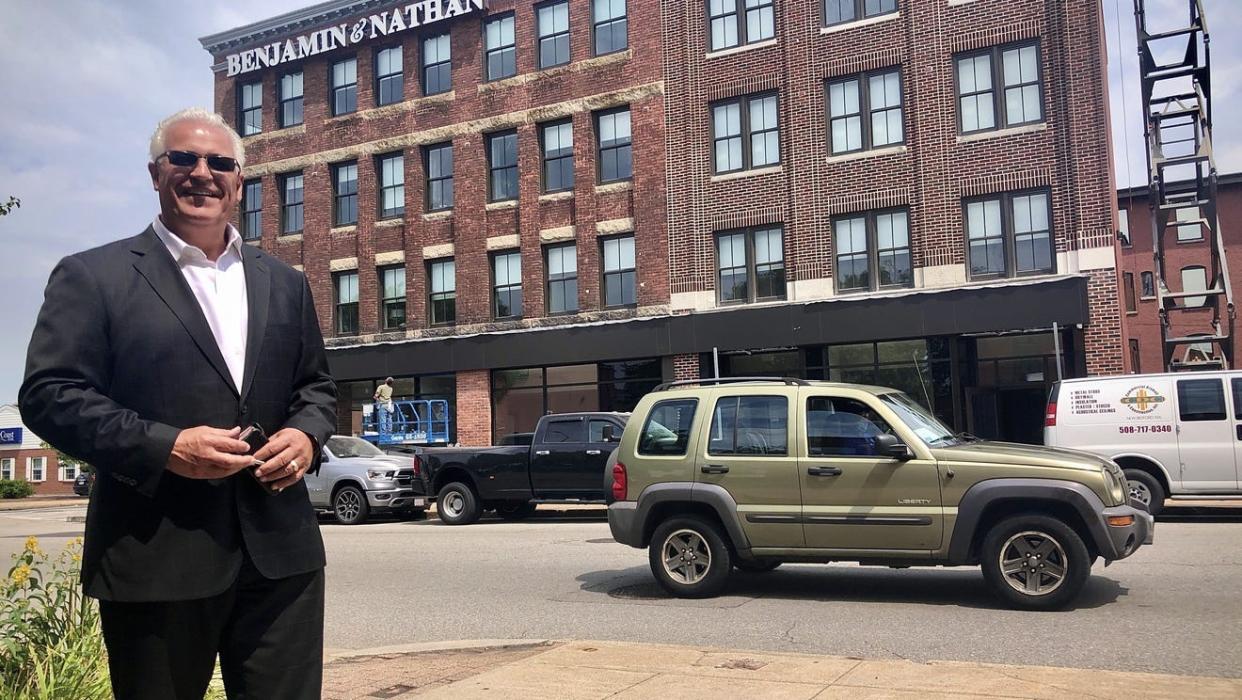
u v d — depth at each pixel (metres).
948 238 19.83
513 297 24.83
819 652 6.53
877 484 8.08
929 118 20.12
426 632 7.74
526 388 24.31
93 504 2.52
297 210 28.36
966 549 7.78
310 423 2.68
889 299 19.91
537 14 24.98
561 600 8.89
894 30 20.59
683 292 22.28
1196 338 21.08
